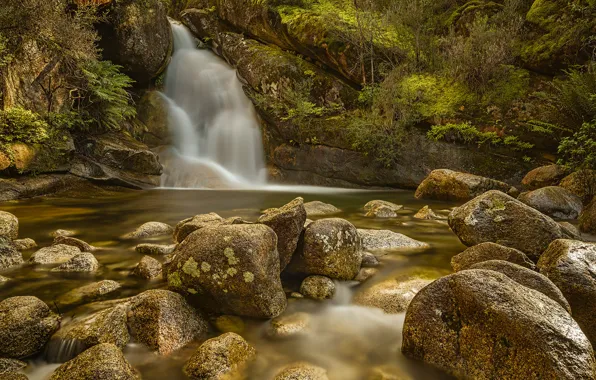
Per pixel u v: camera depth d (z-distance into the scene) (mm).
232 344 2732
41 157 9672
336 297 3826
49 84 10516
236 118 15719
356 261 4254
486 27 12055
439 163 11680
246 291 3248
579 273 3191
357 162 12891
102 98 11648
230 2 16609
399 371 2736
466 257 4223
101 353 2387
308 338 3150
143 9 14273
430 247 5352
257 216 7664
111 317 2896
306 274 4090
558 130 10023
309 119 13625
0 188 8648
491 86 11414
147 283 3914
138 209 8453
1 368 2539
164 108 14977
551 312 2420
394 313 3527
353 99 13531
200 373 2541
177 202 9570
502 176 10852
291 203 4309
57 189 9820
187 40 17688
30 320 2818
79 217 7406
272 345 3025
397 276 4195
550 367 2162
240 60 15648
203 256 3344
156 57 14867
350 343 3094
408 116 11961
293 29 14266
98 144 11422
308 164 13750
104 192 10688
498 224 4781
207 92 16297
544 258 3770
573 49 10141
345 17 14039
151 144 14445
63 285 3812
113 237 5816
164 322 2912
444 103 11859
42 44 10289
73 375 2270
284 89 14203
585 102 8609
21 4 9375
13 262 4379
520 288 2607
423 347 2775
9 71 9570
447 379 2619
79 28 10898
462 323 2625
